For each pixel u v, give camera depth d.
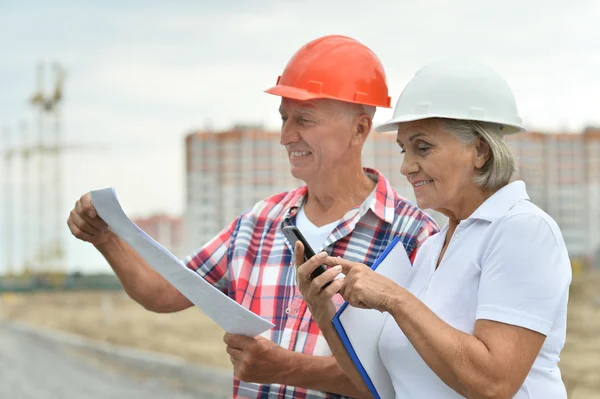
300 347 2.69
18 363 14.66
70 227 2.79
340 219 2.78
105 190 2.23
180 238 58.44
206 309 2.41
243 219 3.01
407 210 2.77
